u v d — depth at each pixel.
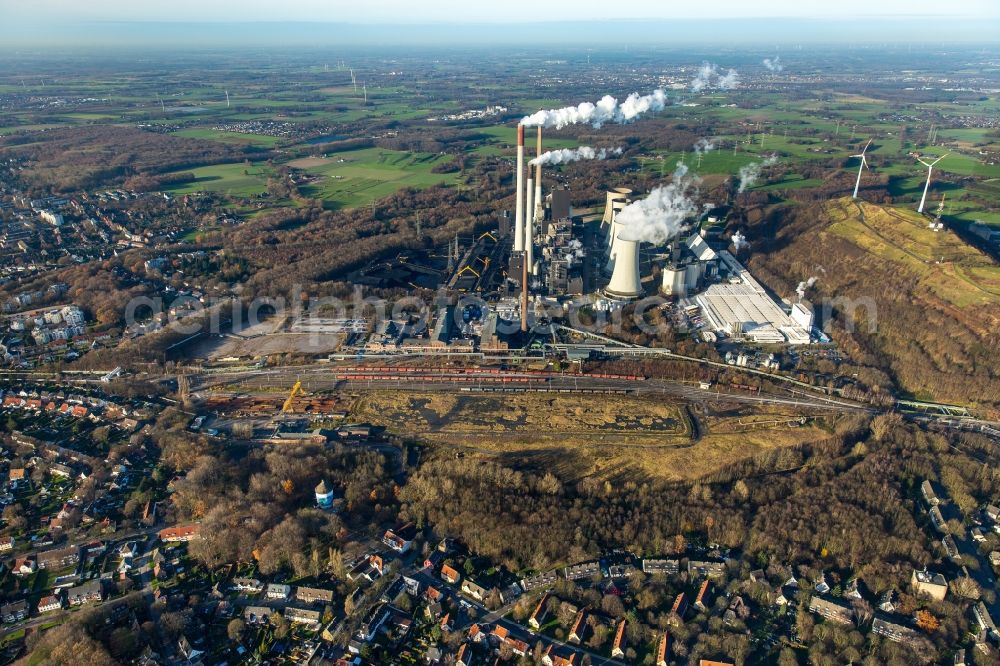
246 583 196.12
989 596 195.62
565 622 185.75
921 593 197.00
